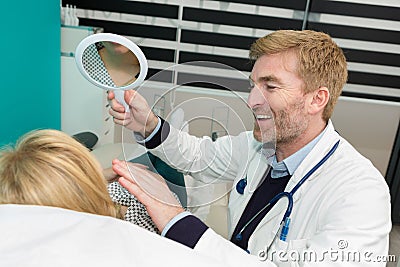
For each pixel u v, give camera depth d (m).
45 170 0.50
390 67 2.60
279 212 0.91
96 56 0.82
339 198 0.78
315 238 0.73
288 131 0.88
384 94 2.68
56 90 2.14
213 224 0.93
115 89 0.85
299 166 0.92
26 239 0.40
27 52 1.78
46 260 0.37
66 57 2.18
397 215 2.41
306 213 0.86
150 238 0.44
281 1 2.49
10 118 1.73
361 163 0.86
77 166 0.53
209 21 2.57
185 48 2.66
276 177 1.00
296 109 0.84
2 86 1.63
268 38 0.85
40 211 0.44
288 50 0.81
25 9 1.71
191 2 2.52
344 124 2.71
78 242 0.40
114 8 2.54
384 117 2.67
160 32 2.61
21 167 0.51
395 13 2.44
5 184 0.50
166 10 2.54
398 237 2.24
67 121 2.32
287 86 0.81
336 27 2.53
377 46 2.55
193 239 0.66
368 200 0.73
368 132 2.72
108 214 0.57
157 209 0.71
